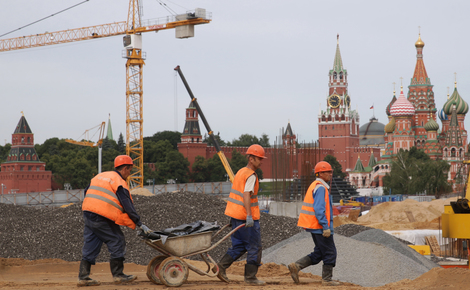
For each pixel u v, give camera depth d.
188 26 78.69
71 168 128.12
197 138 151.88
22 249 14.66
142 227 8.86
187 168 142.12
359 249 12.41
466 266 16.31
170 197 22.44
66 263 13.10
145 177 132.00
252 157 9.05
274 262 13.19
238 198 9.05
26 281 10.02
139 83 88.62
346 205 72.19
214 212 19.17
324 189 9.38
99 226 8.92
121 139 172.12
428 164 97.56
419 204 39.94
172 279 8.76
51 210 22.19
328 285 9.54
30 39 101.44
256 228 9.13
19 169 132.12
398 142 166.75
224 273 9.39
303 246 13.48
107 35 92.56
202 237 9.12
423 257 14.66
